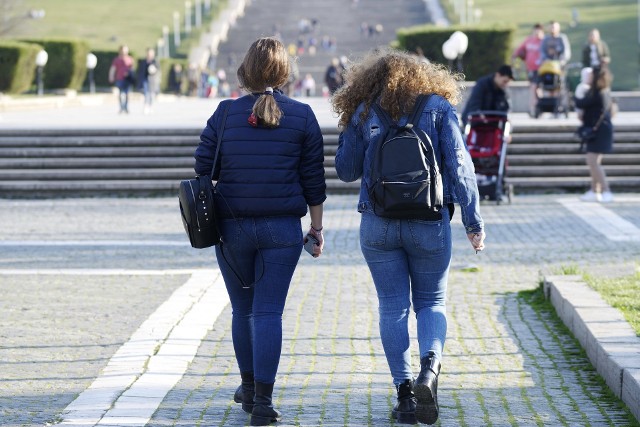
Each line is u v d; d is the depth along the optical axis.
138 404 12.73
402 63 11.90
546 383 13.84
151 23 161.12
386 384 13.88
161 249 27.19
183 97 116.62
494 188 35.00
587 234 28.88
